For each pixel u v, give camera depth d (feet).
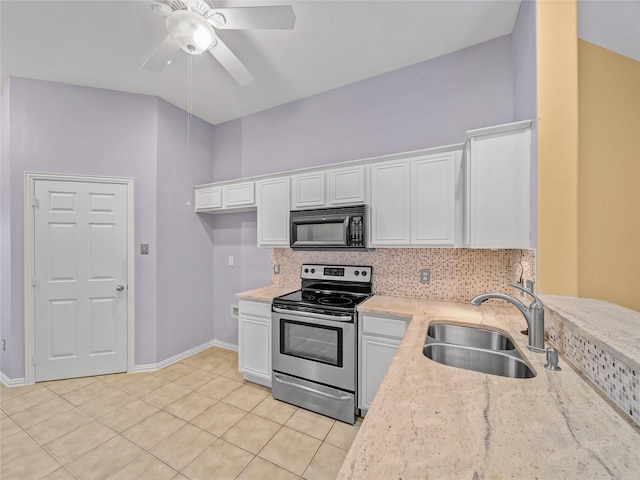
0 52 7.32
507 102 6.82
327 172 8.06
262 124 10.59
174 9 5.35
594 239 4.46
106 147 9.08
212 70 8.21
